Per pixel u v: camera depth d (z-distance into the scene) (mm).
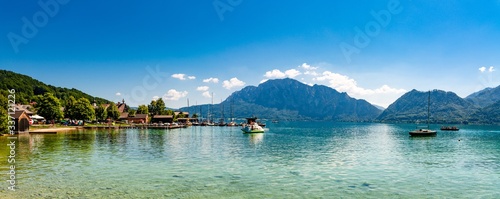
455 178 32500
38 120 128125
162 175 32312
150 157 44781
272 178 31500
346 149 60500
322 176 32656
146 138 81438
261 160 43250
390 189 27672
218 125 189500
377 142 81438
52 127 115000
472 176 33594
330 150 57812
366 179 31500
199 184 28688
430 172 35625
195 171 34656
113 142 67250
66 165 37281
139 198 24109
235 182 29594
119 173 33062
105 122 163000
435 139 96375
